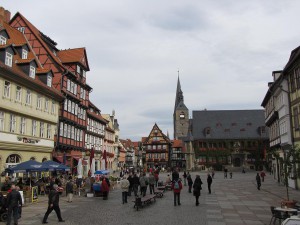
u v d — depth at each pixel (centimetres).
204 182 4559
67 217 1619
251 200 2348
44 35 4372
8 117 2773
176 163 11550
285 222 880
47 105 3550
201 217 1605
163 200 2348
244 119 10100
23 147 3000
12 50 2883
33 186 2470
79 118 4694
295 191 2989
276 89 3809
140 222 1459
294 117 3125
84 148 4916
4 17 3984
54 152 3766
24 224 1445
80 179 2919
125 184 2189
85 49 4853
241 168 9050
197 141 9762
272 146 4734
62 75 4009
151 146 11056
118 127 9669
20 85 2970
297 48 3020
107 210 1852
